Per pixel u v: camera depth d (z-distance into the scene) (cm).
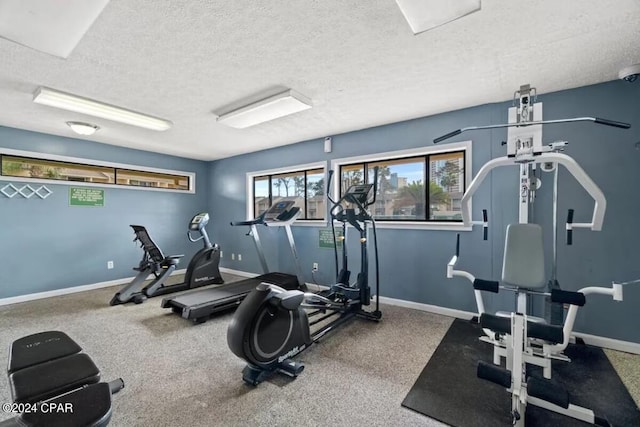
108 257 486
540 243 213
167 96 294
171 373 217
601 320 261
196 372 219
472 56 222
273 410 176
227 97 298
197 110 334
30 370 127
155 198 550
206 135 436
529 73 248
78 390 115
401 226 372
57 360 135
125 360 236
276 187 532
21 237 403
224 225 607
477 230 322
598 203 182
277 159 513
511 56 222
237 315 200
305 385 202
